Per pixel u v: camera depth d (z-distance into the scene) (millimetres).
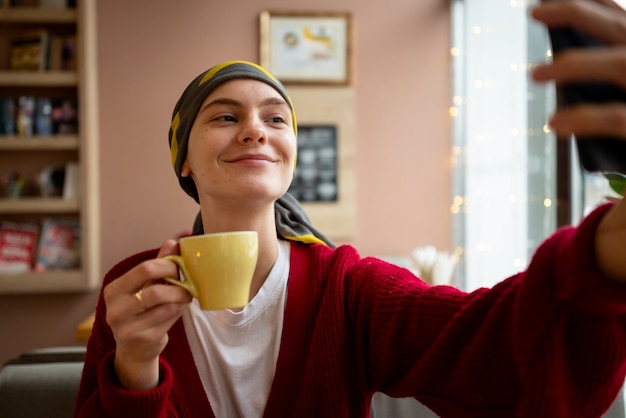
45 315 3266
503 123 2760
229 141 886
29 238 3189
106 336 942
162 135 3314
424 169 3428
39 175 3199
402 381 862
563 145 2156
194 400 904
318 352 917
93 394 794
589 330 599
